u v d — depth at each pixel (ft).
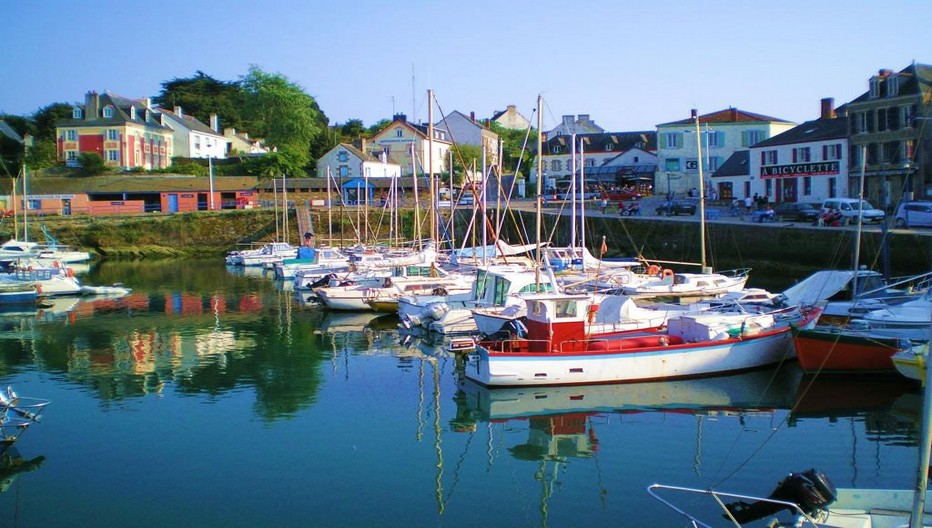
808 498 37.35
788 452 53.52
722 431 58.39
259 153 348.18
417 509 46.47
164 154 342.85
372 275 130.62
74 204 267.59
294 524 44.65
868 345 68.08
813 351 69.56
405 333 101.91
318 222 252.01
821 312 78.59
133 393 72.54
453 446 57.06
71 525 44.73
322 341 97.04
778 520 41.22
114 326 110.01
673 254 169.78
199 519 45.39
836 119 208.03
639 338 72.64
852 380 70.44
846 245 130.93
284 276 174.09
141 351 91.86
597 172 288.71
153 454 56.03
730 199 229.04
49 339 100.17
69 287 143.13
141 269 200.75
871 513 37.27
